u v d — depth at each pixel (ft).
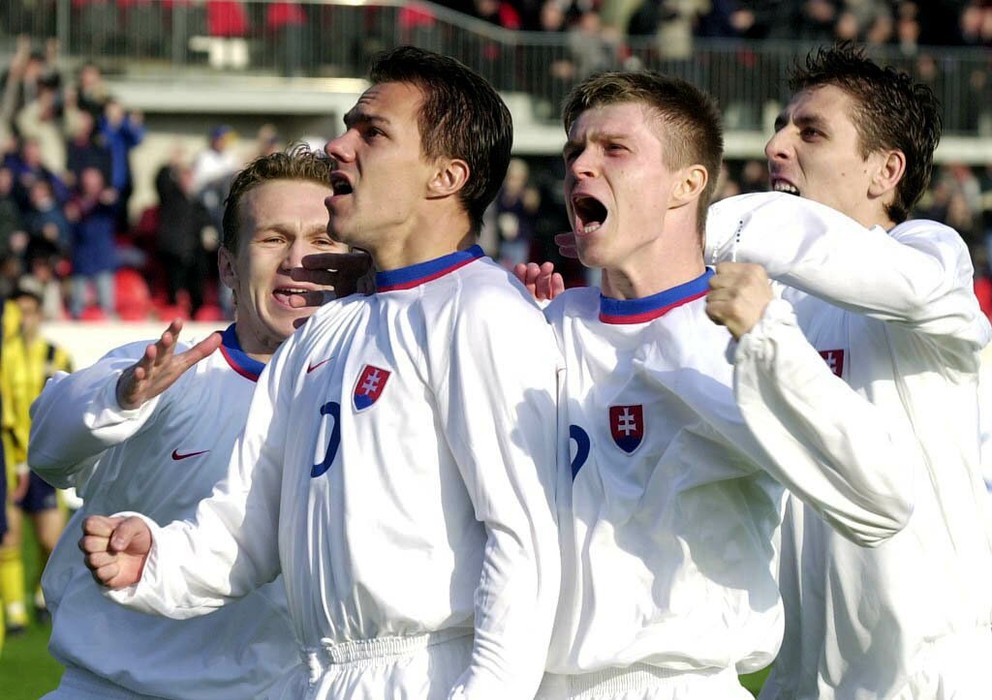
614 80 43.60
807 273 44.93
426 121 45.78
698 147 43.52
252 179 57.31
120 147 244.01
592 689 43.57
